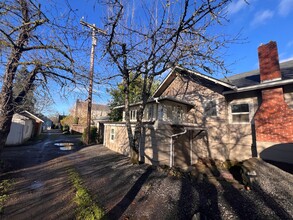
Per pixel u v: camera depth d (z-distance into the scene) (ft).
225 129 34.65
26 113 65.36
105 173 25.79
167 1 18.58
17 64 15.88
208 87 38.75
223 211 15.15
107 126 55.01
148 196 18.07
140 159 35.06
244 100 32.78
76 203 16.21
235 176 26.04
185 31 20.59
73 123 125.90
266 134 27.50
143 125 34.73
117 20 20.49
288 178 19.88
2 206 15.48
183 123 34.83
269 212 14.69
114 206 15.94
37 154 40.27
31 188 19.74
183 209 15.57
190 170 29.91
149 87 30.55
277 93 27.14
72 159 35.55
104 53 23.72
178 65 24.72
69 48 15.37
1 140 18.12
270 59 28.30
